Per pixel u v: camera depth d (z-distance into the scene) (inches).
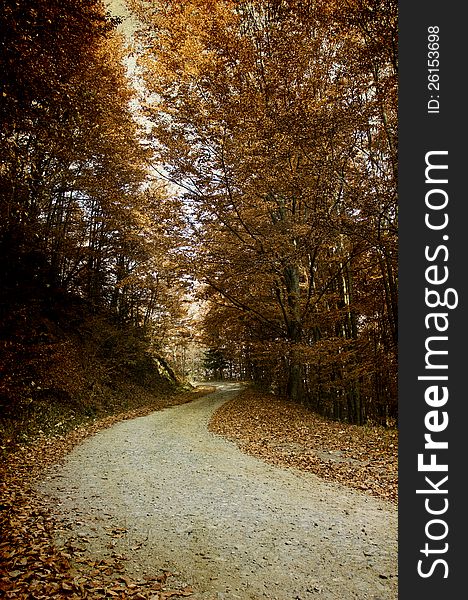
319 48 458.0
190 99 513.3
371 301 663.1
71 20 366.6
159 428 540.7
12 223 615.5
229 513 237.8
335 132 400.8
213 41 506.6
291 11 437.4
